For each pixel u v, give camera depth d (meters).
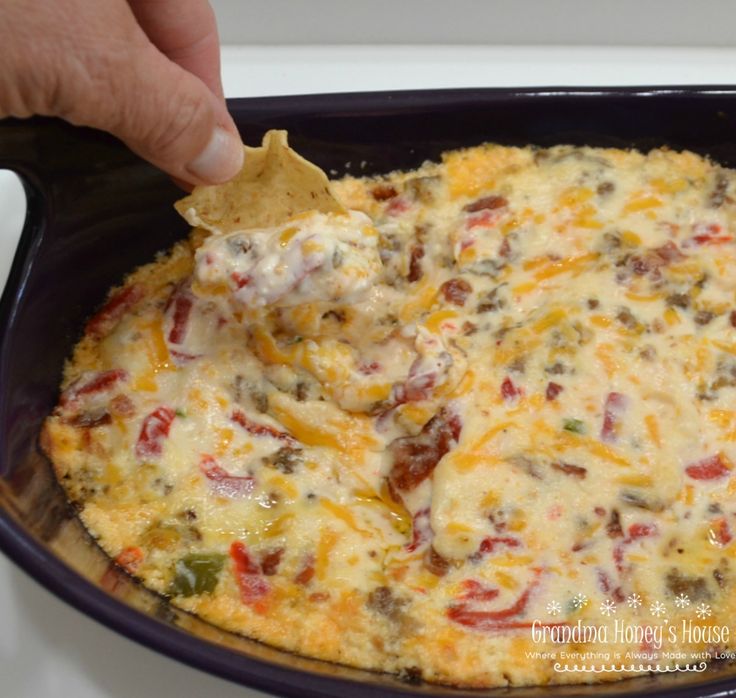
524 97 0.38
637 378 0.35
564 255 0.38
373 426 0.35
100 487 0.34
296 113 0.38
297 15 0.46
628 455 0.34
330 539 0.33
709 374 0.36
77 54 0.29
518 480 0.33
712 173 0.40
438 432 0.35
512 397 0.35
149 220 0.38
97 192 0.35
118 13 0.29
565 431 0.34
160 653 0.29
